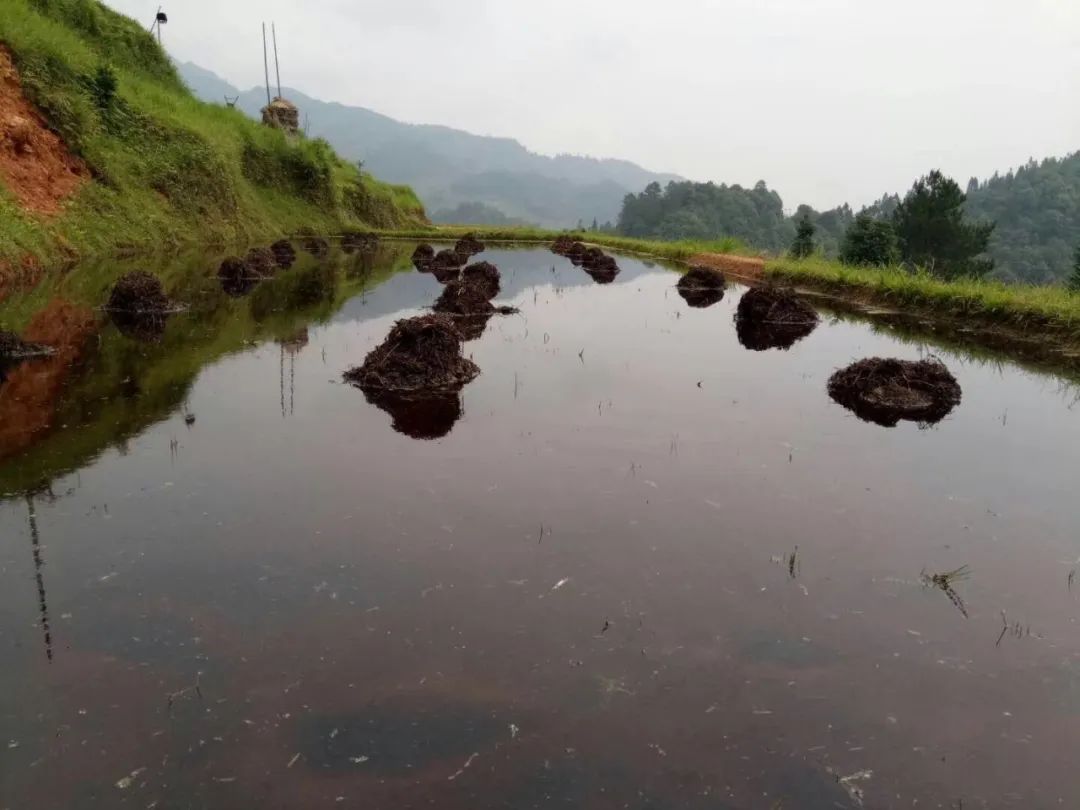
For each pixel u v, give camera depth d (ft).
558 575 14.66
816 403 27.68
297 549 15.38
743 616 13.44
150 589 13.75
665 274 81.25
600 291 63.72
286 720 10.53
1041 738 10.61
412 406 25.94
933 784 9.74
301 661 11.84
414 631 12.69
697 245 103.45
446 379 29.07
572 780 9.57
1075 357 36.37
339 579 14.26
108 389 26.73
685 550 15.84
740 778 9.71
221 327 40.06
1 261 45.88
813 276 62.95
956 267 111.34
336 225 122.21
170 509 17.07
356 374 29.53
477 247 104.37
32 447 20.77
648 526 16.93
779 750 10.23
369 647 12.23
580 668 11.84
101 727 10.34
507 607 13.51
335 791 9.32
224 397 26.32
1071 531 17.17
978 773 9.94
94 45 92.63
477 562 15.07
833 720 10.85
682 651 12.35
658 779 9.64
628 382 30.30
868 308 53.01
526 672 11.71
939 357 36.60
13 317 37.88
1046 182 539.29
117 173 68.64
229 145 102.63
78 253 56.70
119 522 16.35
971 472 20.83
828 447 22.72
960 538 16.72
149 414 24.04
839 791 9.55
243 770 9.63
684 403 27.25
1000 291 45.91
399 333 29.48
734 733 10.53
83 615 12.91
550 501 18.13
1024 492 19.43
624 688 11.40
